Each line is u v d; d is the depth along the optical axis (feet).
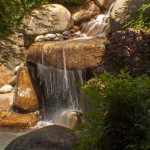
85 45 33.83
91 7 46.09
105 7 45.93
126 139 14.28
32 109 37.96
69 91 36.99
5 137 31.91
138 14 35.35
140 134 14.26
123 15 36.17
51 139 19.57
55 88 38.32
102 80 15.06
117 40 25.72
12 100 38.73
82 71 35.32
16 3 20.26
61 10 43.52
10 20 20.04
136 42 25.07
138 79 15.01
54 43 37.58
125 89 14.47
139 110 14.40
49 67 38.32
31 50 39.19
